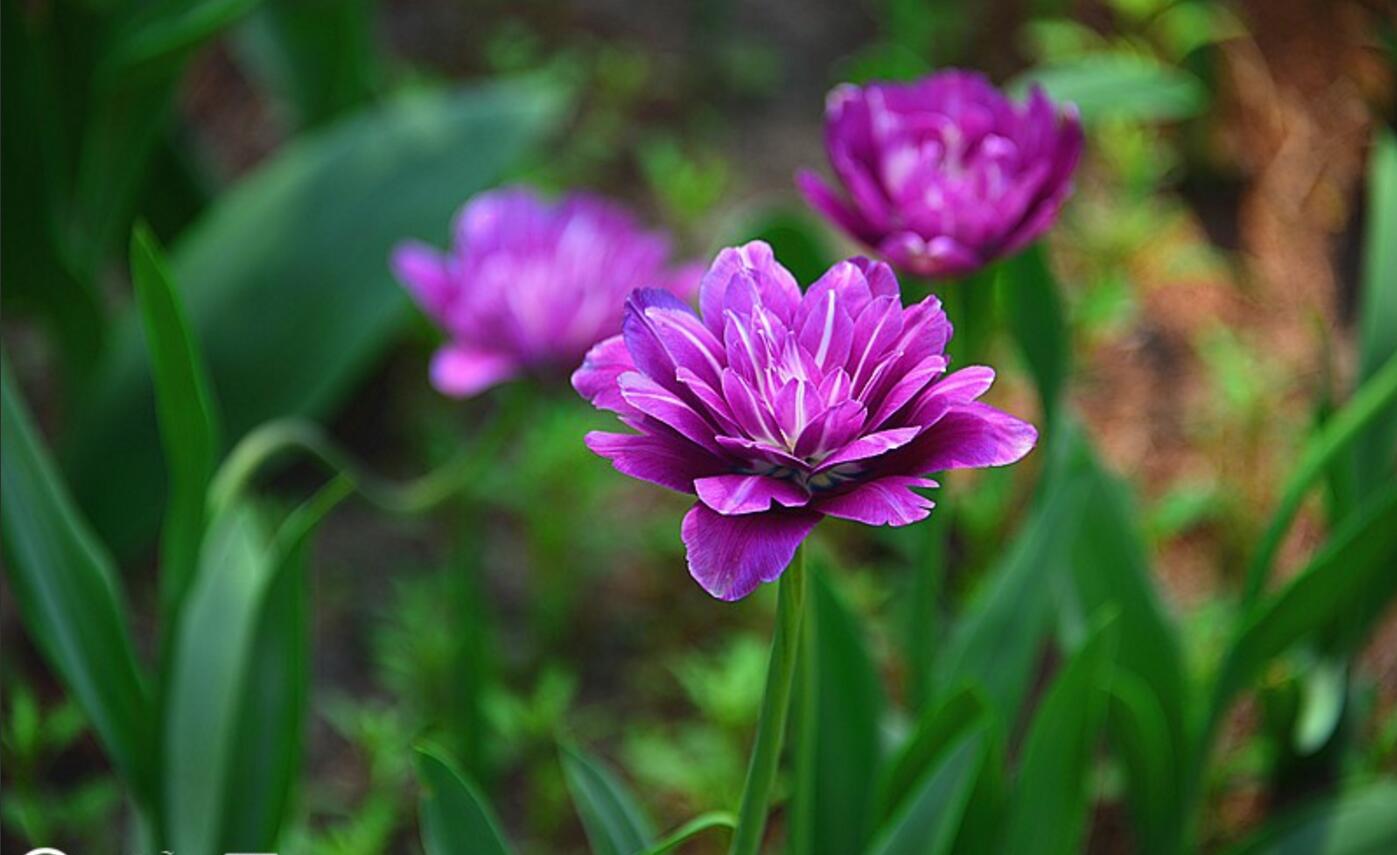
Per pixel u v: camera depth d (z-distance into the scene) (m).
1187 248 1.35
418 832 1.02
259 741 0.78
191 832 0.79
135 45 1.04
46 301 1.09
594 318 0.86
